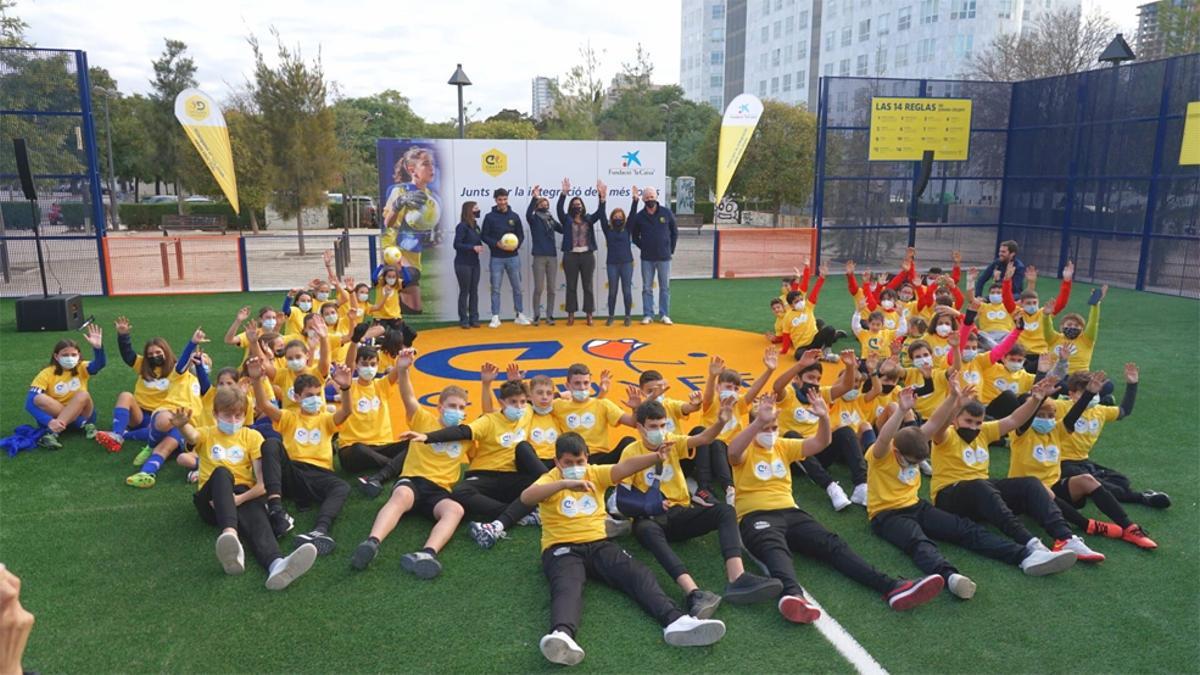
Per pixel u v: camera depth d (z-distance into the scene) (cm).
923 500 539
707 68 8894
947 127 1830
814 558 496
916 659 397
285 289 1673
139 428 710
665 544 473
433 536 499
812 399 503
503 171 1274
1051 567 469
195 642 410
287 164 2391
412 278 1285
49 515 560
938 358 812
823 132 1773
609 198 1311
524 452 565
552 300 1275
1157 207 1560
